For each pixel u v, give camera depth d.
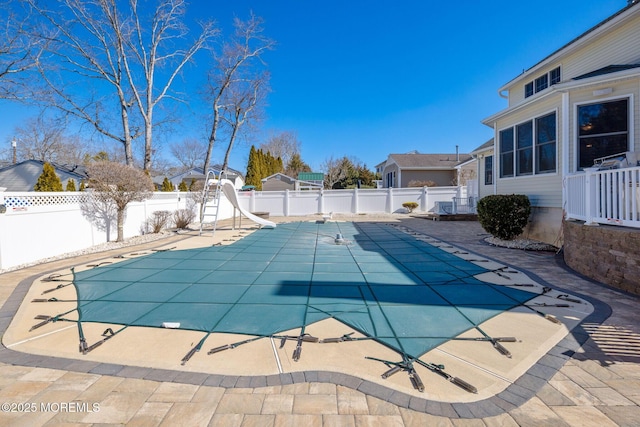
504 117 9.34
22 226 6.35
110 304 4.02
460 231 11.20
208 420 1.95
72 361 2.64
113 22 15.42
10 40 13.12
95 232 8.48
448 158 26.31
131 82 16.48
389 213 19.41
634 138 6.23
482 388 2.25
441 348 2.82
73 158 33.38
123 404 2.09
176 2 16.77
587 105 6.71
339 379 2.37
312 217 18.08
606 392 2.20
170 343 2.95
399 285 4.78
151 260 6.71
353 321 3.43
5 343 2.97
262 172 31.86
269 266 6.11
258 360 2.64
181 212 12.52
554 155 7.44
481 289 4.54
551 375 2.40
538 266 5.88
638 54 7.55
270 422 1.93
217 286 4.80
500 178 9.60
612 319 3.43
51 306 3.96
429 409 2.04
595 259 4.97
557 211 7.36
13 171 19.33
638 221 4.30
